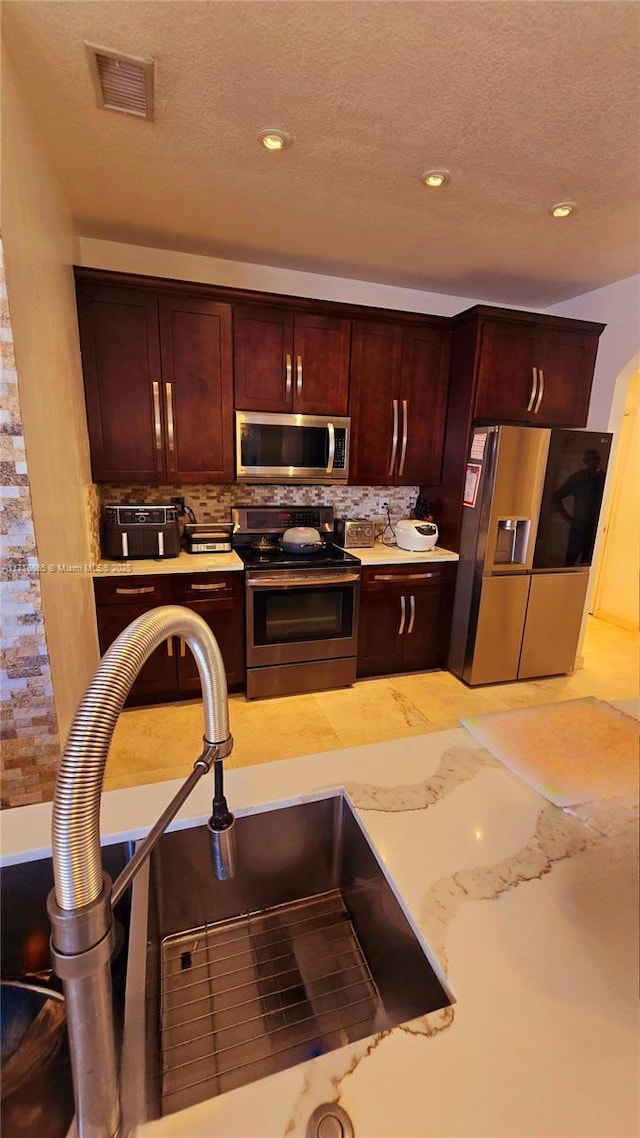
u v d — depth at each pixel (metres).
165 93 1.54
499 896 0.72
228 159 1.89
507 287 3.26
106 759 0.44
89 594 2.48
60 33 1.32
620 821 0.81
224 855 0.77
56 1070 0.63
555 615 3.28
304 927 0.98
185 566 2.68
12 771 1.72
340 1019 0.82
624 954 0.64
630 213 2.24
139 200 2.21
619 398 3.20
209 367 2.72
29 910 0.81
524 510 3.01
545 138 1.72
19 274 1.48
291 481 3.00
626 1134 0.48
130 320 2.55
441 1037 0.55
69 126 1.70
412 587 3.21
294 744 2.52
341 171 1.96
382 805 0.91
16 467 1.49
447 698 3.04
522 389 3.10
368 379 3.04
